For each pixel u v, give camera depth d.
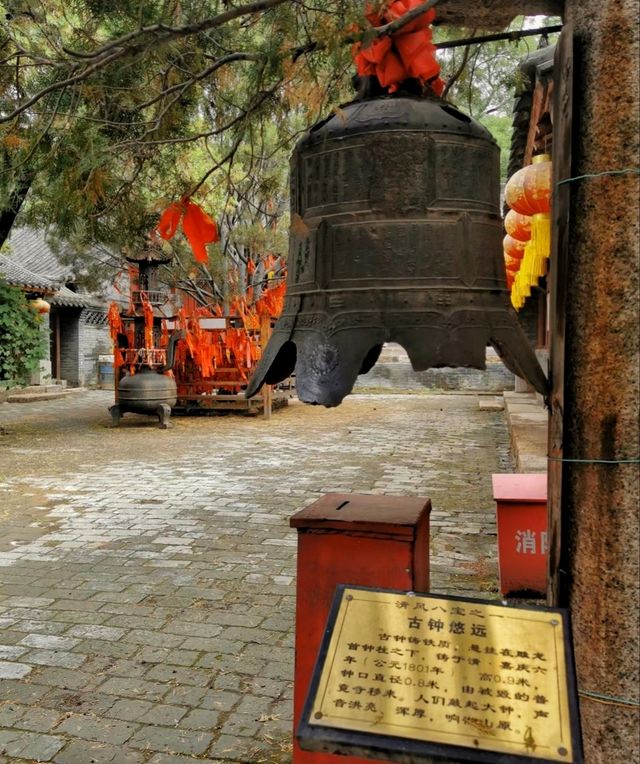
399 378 24.61
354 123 2.11
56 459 11.12
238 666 4.08
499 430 14.45
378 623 1.81
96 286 19.70
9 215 10.11
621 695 2.04
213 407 16.97
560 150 2.12
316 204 2.16
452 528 6.86
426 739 1.58
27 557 6.12
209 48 2.94
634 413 2.00
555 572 2.16
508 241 5.82
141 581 5.49
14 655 4.23
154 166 3.39
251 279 17.53
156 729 3.43
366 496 2.95
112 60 2.45
